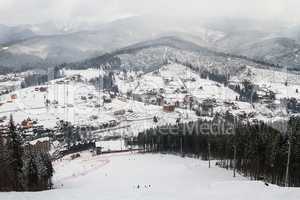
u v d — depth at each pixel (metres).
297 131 89.38
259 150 94.62
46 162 97.94
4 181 76.62
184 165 123.75
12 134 82.62
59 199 38.22
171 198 39.44
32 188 83.69
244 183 49.09
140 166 134.25
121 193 42.97
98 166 149.12
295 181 88.75
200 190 45.72
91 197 39.69
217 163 125.94
